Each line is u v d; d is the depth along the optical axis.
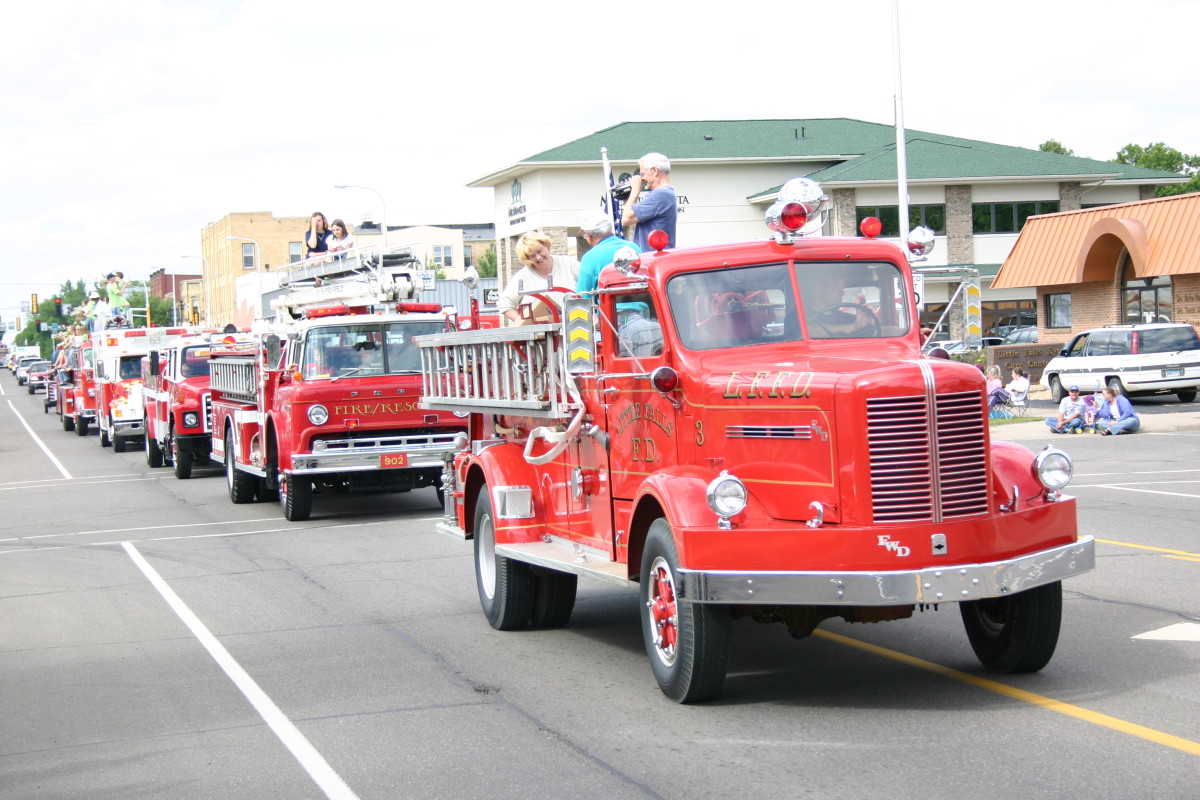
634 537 7.69
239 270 97.12
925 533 6.59
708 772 6.01
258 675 8.59
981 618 7.81
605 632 9.70
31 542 16.72
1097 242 35.94
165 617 10.95
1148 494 16.03
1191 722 6.45
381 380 16.95
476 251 123.31
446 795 5.88
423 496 20.75
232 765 6.52
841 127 54.97
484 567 10.14
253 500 20.77
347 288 18.42
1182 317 33.72
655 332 7.82
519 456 9.78
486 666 8.61
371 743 6.82
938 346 8.07
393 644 9.45
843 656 8.38
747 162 50.59
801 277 7.84
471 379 10.37
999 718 6.68
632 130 52.03
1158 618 8.98
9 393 84.31
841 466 6.70
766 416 7.07
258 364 18.47
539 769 6.21
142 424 34.72
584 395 8.65
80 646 9.86
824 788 5.68
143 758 6.73
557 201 48.94
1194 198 33.22
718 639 6.99
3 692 8.42
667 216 9.55
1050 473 6.96
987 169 50.50
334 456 16.84
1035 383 38.09
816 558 6.60
